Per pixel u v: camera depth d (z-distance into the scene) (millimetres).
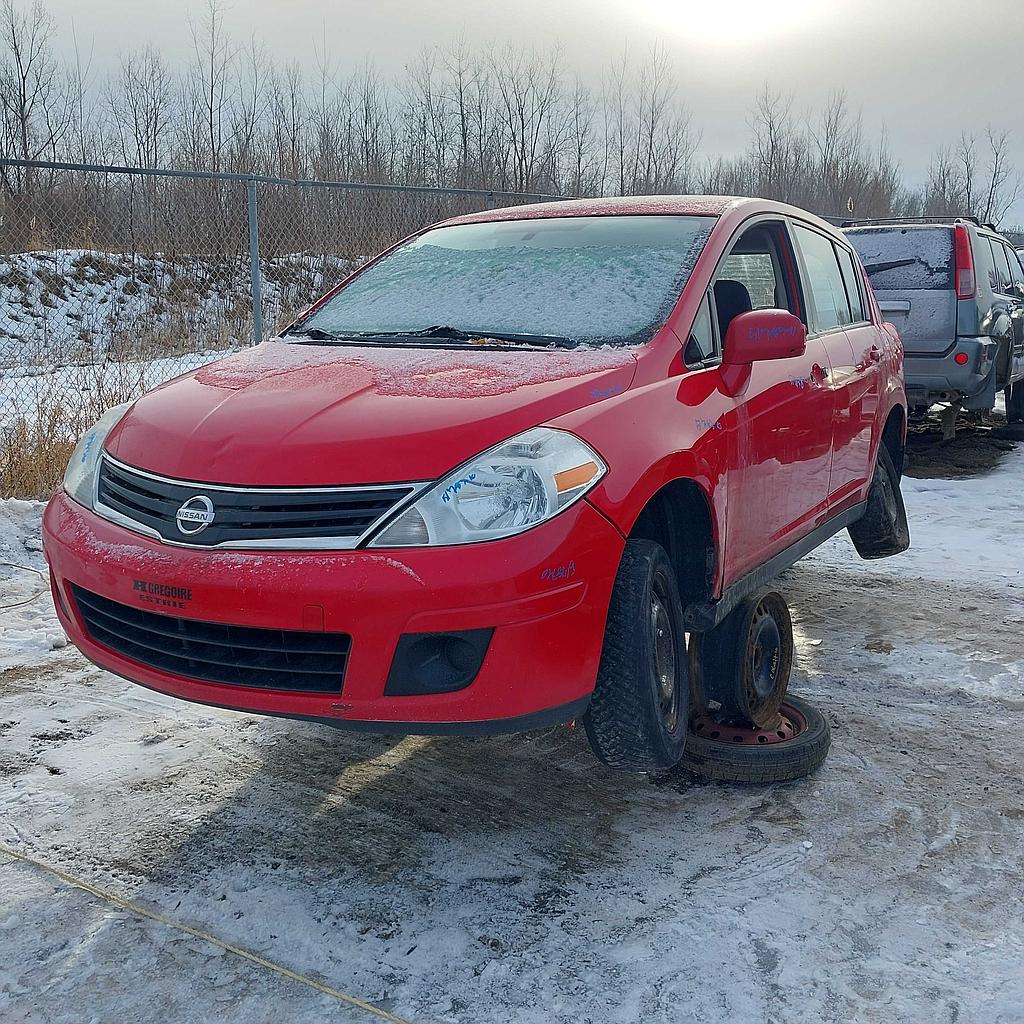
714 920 2625
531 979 2396
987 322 8797
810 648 4684
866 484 4895
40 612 4895
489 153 27719
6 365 10336
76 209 13883
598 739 2844
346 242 14172
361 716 2539
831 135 39625
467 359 3176
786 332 3363
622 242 3830
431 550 2486
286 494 2576
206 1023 2250
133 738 3635
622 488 2730
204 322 12711
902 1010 2297
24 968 2414
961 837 3053
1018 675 4344
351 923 2604
